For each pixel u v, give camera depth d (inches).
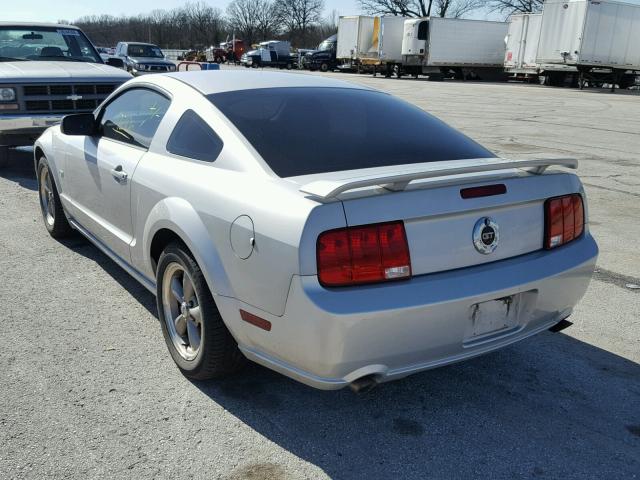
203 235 111.5
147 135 142.4
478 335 107.6
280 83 141.3
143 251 136.9
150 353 136.6
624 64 1133.7
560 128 581.9
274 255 96.3
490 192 104.8
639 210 284.4
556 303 116.2
